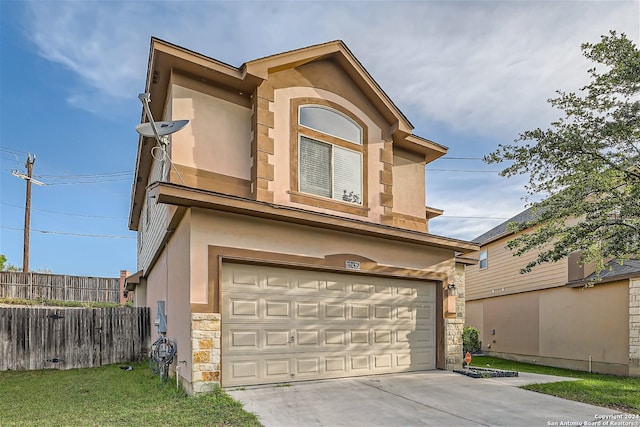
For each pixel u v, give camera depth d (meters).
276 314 7.39
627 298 11.66
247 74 7.70
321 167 8.68
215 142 7.62
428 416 5.66
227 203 6.60
